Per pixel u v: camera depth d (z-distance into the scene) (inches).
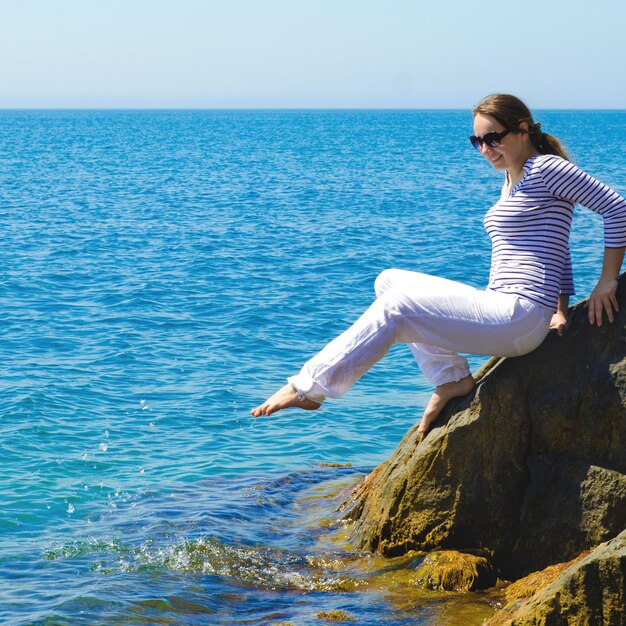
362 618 209.6
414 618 207.0
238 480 351.9
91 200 1753.2
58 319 673.6
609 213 199.0
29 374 510.0
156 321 671.8
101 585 239.9
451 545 233.6
